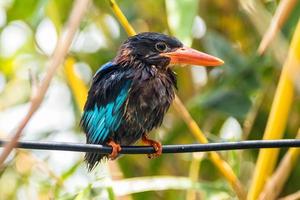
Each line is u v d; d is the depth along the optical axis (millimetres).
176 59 9000
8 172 12406
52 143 6910
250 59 12188
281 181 9562
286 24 11641
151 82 8633
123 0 13281
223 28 13391
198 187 10609
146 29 13477
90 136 8711
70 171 10805
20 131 4312
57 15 11234
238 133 13008
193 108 12250
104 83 8664
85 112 8906
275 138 9320
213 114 12492
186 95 13422
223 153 11336
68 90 13453
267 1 12023
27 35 13273
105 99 8578
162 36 9133
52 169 12211
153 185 10414
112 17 13273
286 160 9477
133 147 7828
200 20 13383
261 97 12094
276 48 8492
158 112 8727
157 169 12805
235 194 10648
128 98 8461
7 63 13477
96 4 13234
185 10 9016
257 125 12516
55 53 4566
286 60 8594
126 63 8922
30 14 11086
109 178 9648
